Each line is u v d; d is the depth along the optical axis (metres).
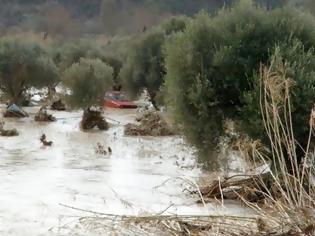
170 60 13.49
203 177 12.80
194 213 9.73
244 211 9.93
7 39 37.69
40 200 10.66
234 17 13.55
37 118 30.47
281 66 10.06
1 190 11.68
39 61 37.75
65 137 23.69
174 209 10.15
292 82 9.26
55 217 9.14
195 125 13.12
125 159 17.88
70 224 8.58
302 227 7.09
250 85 12.48
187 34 13.52
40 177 13.71
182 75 13.30
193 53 13.24
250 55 12.87
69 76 29.39
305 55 12.26
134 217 8.03
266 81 8.12
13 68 36.84
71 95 29.14
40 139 21.27
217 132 13.02
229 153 13.95
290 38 12.88
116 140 23.19
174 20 39.75
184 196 11.70
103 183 13.19
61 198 11.00
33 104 39.97
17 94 37.25
